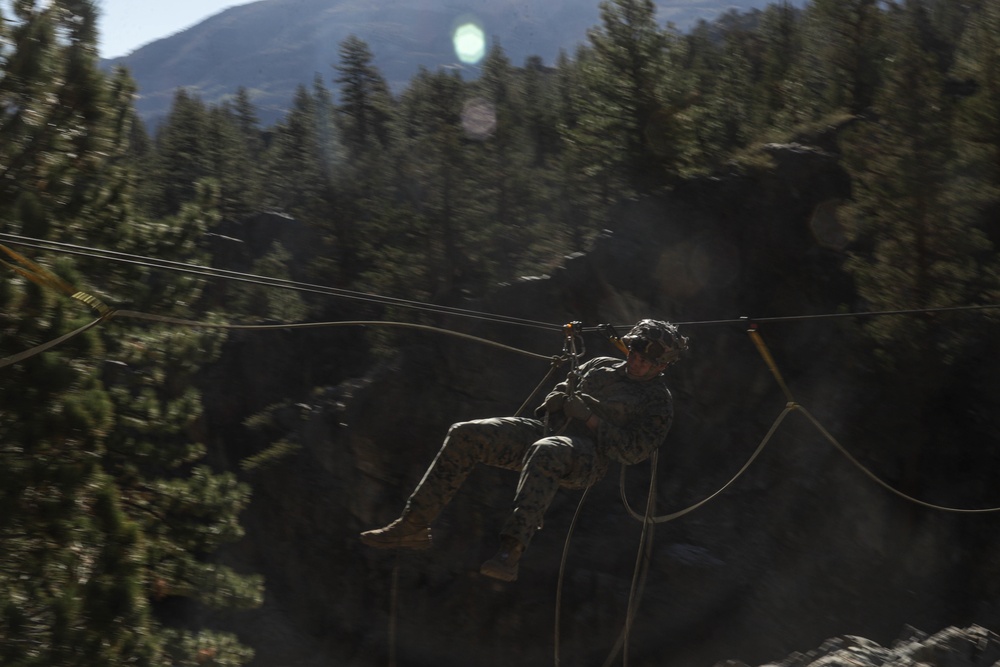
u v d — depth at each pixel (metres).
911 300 26.55
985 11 30.67
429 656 30.48
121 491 13.74
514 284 31.56
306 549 32.84
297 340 46.19
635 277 30.83
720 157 43.50
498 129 56.78
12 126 13.54
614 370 5.21
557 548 29.47
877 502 26.98
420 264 49.78
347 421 32.28
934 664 5.65
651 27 43.81
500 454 4.93
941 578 25.59
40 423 9.12
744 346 29.98
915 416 26.86
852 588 26.48
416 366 31.97
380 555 31.47
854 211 29.38
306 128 88.62
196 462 38.78
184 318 15.32
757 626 26.86
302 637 31.95
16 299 9.13
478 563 30.16
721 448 29.81
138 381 15.08
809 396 28.94
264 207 83.69
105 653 8.83
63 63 14.05
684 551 28.33
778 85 53.53
